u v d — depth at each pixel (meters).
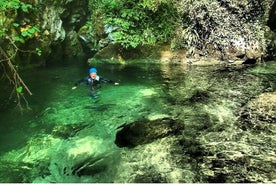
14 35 8.88
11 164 5.19
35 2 10.05
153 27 11.69
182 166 5.05
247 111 6.82
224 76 9.33
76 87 8.41
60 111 7.13
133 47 11.44
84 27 12.99
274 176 4.74
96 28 12.49
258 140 5.71
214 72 9.81
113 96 7.98
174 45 11.45
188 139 5.81
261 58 10.77
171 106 7.27
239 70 9.92
